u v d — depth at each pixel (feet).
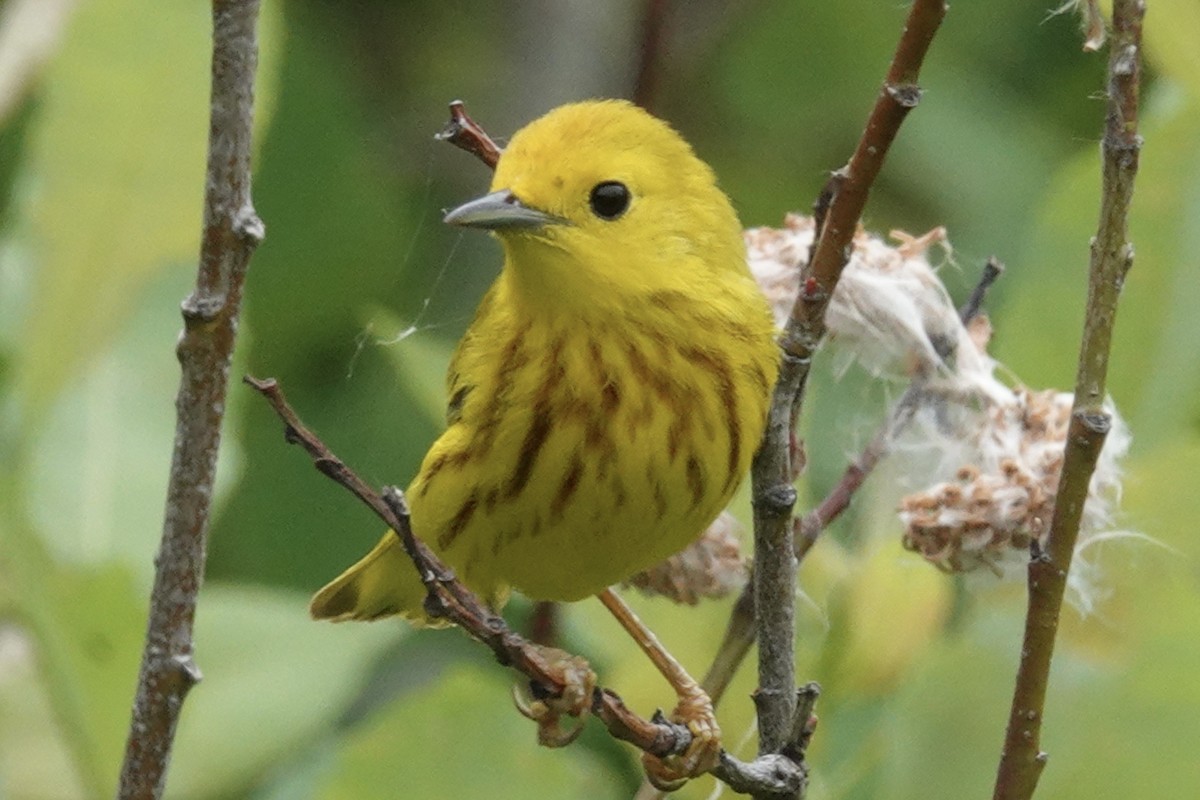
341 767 32.37
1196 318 36.40
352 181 45.50
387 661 42.16
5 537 29.68
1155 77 43.24
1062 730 32.68
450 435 32.86
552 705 29.96
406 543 24.77
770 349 32.60
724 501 32.37
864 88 48.34
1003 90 47.47
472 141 31.89
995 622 33.19
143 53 31.86
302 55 45.27
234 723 32.37
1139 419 36.32
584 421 31.42
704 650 35.29
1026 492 30.58
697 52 49.57
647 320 31.45
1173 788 29.27
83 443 33.40
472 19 51.75
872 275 33.14
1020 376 36.91
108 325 32.07
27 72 34.60
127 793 22.62
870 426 39.70
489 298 33.73
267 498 42.22
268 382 24.40
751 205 47.73
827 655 34.24
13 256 34.32
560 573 32.99
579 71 50.85
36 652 29.71
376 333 40.93
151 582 32.65
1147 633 30.76
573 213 31.53
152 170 31.96
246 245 22.12
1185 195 36.50
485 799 32.48
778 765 26.96
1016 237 45.62
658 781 30.58
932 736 32.01
